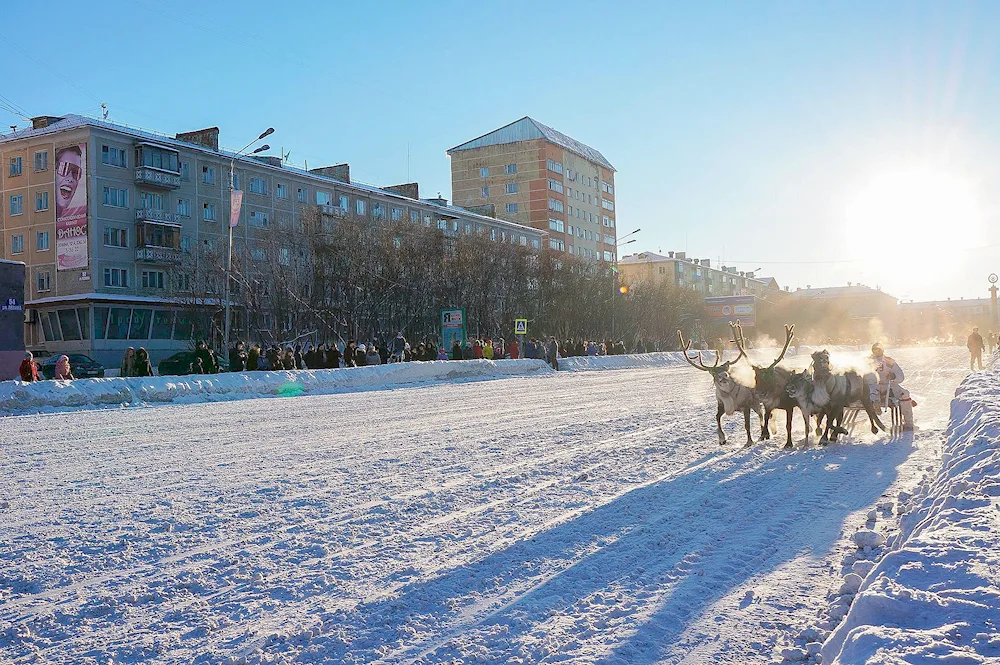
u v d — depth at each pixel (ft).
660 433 49.26
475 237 197.98
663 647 16.05
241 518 27.58
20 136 192.24
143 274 192.85
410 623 17.63
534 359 134.31
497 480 33.65
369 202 244.83
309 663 15.71
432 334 182.60
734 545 23.30
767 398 43.21
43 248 191.01
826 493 30.53
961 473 25.13
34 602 19.45
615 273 233.76
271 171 217.77
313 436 50.34
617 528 25.46
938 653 11.42
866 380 44.11
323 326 167.94
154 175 191.42
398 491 31.76
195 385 82.17
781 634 16.53
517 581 20.34
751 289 507.71
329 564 22.08
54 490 33.37
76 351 184.55
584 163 370.32
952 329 547.90
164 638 17.02
